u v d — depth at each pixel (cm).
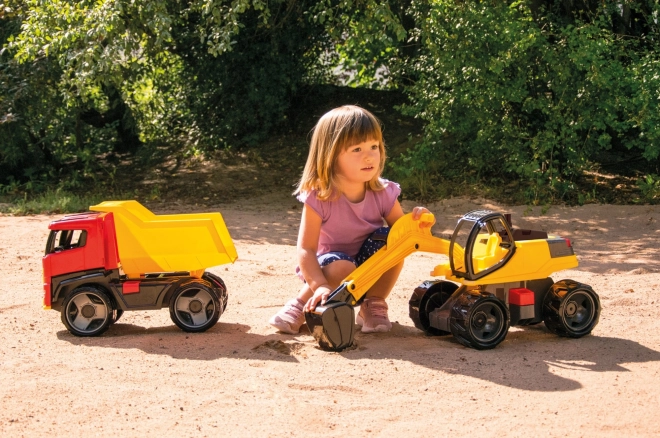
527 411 349
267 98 1532
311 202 471
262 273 697
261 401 363
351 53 1549
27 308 561
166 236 483
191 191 1410
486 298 448
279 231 1029
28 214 1203
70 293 480
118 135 1689
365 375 399
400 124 1555
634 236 937
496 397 368
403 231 462
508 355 438
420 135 1483
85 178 1521
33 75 1393
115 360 429
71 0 1216
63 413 350
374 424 335
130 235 483
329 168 465
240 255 818
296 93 1644
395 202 498
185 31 1511
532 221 1053
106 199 1361
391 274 493
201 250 484
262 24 1391
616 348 453
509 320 458
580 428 329
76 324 485
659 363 424
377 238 477
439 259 791
